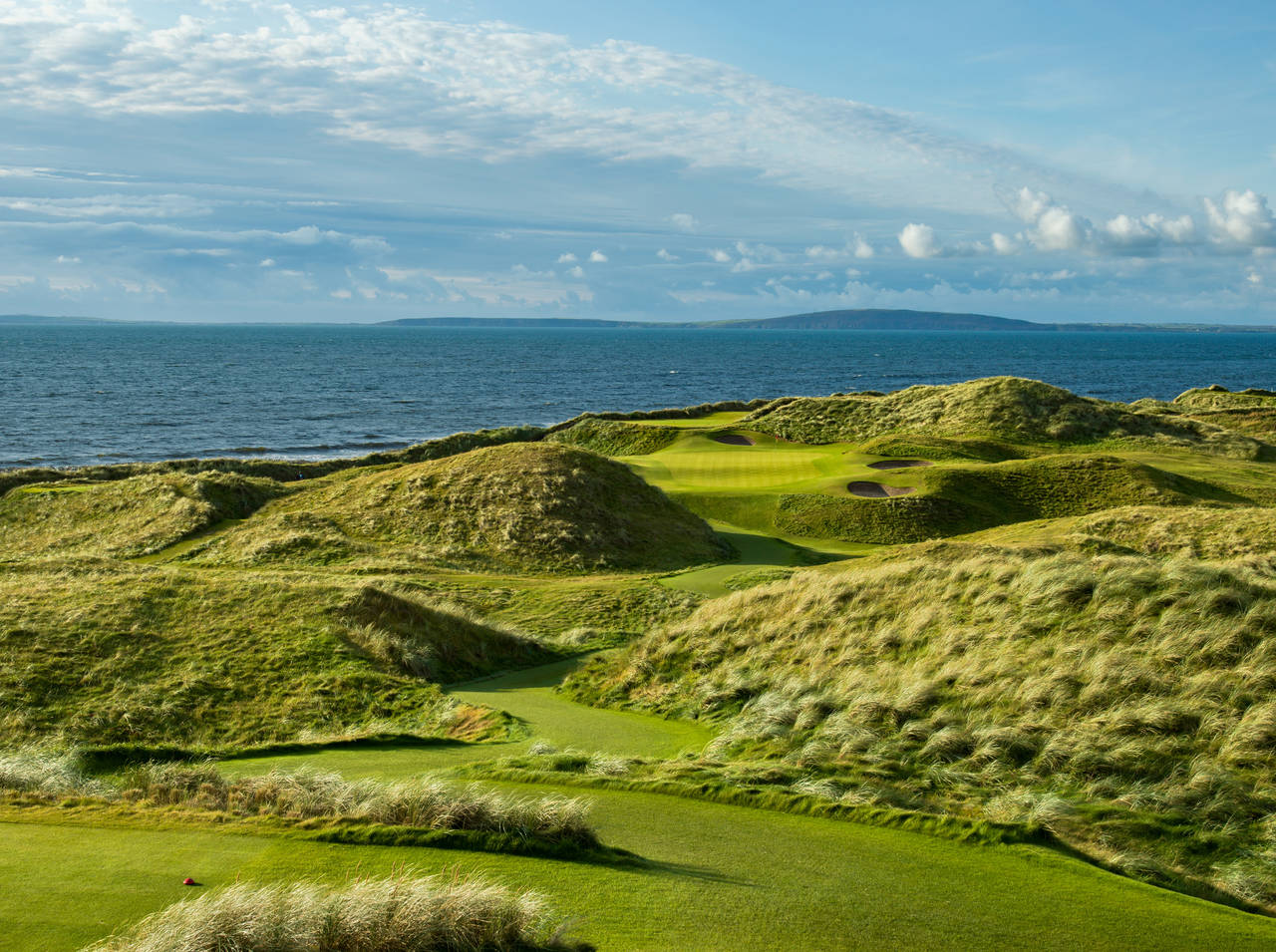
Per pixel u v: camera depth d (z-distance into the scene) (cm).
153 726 1814
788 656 1880
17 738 1736
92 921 674
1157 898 825
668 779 1196
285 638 2244
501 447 5184
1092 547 3005
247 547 4022
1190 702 1270
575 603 3209
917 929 737
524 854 869
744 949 684
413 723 1861
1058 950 708
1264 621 1425
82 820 940
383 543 4172
